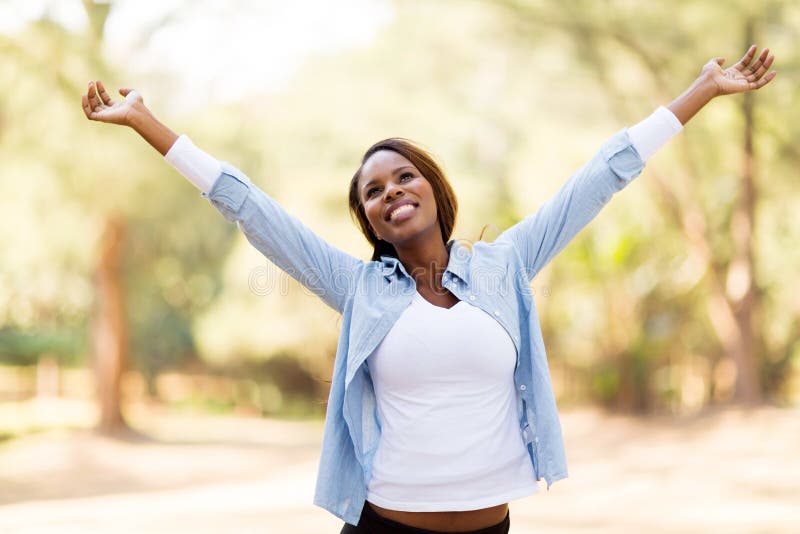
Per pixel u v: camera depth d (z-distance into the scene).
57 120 12.94
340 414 3.23
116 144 13.53
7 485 14.69
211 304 25.66
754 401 15.56
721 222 16.88
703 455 12.98
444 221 3.47
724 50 11.50
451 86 16.53
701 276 17.41
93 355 19.77
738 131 14.42
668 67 11.91
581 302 19.48
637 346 18.58
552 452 3.14
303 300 23.52
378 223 3.30
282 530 9.15
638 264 18.42
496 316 3.16
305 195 20.19
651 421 17.05
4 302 22.14
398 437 3.12
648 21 11.59
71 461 16.84
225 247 22.69
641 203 17.38
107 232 18.03
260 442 20.45
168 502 12.04
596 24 11.71
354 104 18.17
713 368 18.58
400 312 3.17
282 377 28.20
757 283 17.19
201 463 16.92
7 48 12.22
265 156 19.88
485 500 3.07
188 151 3.28
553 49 12.72
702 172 15.60
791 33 11.44
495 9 12.30
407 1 14.56
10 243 15.75
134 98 3.36
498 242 3.38
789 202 16.06
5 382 27.27
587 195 3.38
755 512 9.20
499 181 18.86
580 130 14.45
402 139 3.40
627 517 9.47
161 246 19.12
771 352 18.58
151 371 28.66
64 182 14.04
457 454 3.06
